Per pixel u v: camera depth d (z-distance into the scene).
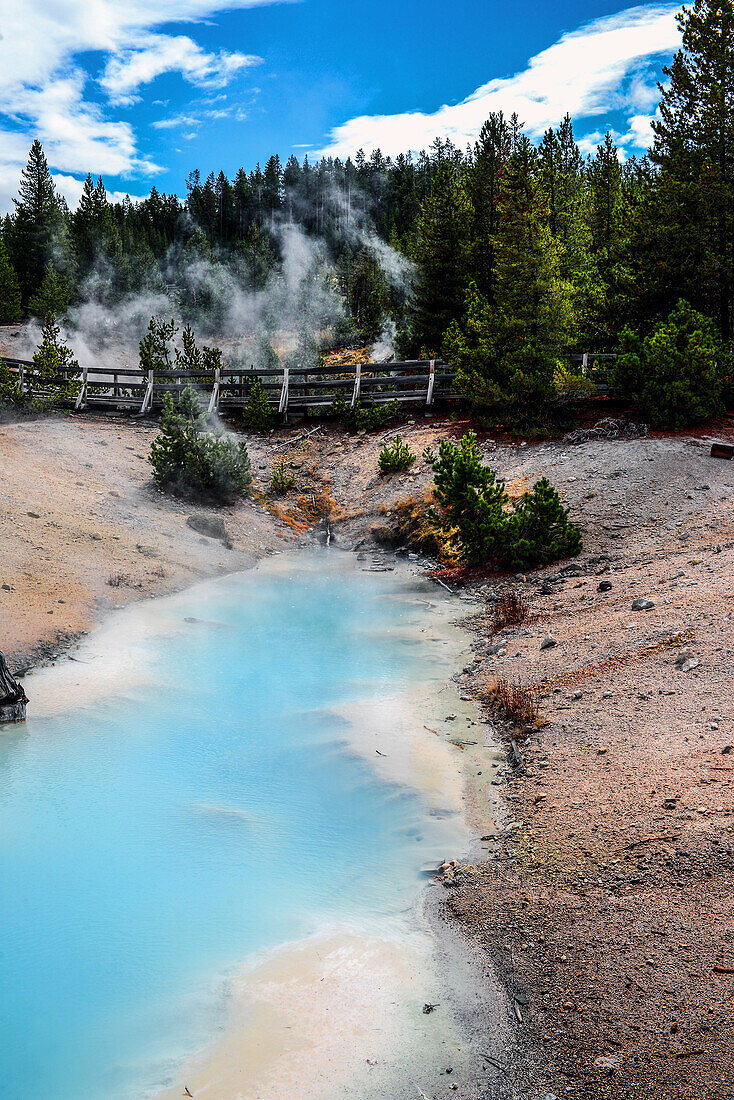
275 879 6.66
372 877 6.69
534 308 22.06
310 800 7.94
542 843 6.80
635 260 26.33
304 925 6.08
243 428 28.11
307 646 12.64
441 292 36.28
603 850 6.44
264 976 5.48
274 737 9.34
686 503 16.41
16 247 80.81
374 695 10.55
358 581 16.94
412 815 7.55
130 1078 4.62
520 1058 4.71
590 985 5.14
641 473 18.17
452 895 6.37
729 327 26.25
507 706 9.76
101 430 25.83
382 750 8.82
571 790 7.55
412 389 28.00
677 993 4.88
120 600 14.30
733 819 6.27
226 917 6.15
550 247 21.88
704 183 25.16
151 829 7.39
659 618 10.74
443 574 16.88
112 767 8.59
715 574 11.75
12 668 11.05
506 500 16.61
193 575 16.50
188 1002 5.24
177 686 10.86
